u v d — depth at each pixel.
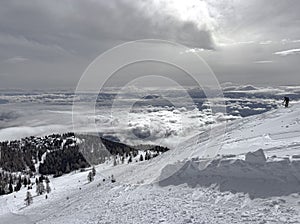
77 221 14.57
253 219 9.36
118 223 12.06
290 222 8.66
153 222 10.99
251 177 11.70
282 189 10.39
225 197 11.38
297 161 10.46
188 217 10.62
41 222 19.08
